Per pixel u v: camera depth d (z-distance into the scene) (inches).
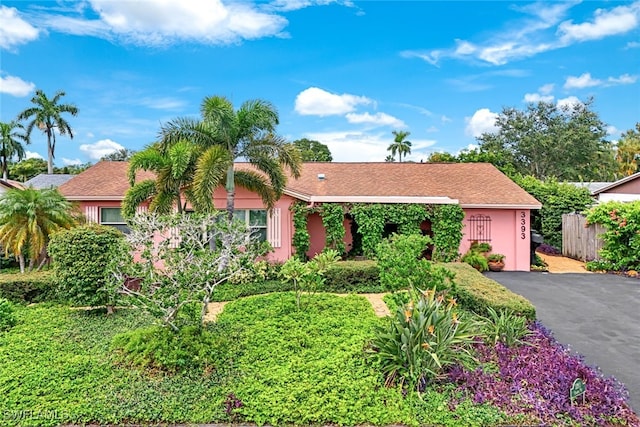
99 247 402.6
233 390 253.0
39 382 261.3
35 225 543.5
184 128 597.9
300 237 669.9
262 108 599.5
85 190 701.9
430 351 261.4
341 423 226.7
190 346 295.3
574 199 880.3
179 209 629.9
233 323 372.5
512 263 714.8
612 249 681.6
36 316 403.9
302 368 281.3
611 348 337.1
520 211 714.8
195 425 225.0
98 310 421.7
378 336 292.8
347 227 751.7
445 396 248.7
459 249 713.6
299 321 378.6
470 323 314.3
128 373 274.2
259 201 679.7
